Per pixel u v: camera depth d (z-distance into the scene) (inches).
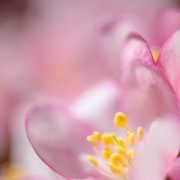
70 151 3.1
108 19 3.4
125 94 3.0
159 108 2.8
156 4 4.8
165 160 2.6
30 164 3.8
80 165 3.0
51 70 4.7
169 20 3.1
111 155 2.9
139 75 2.8
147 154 2.7
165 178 2.7
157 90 2.8
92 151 3.1
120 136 3.1
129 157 2.9
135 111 2.9
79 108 3.3
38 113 3.2
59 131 3.1
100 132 3.2
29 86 4.8
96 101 3.3
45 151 3.0
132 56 2.8
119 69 3.2
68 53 4.7
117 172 2.9
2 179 4.3
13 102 4.8
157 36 3.2
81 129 3.2
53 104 3.2
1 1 6.0
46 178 3.4
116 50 3.2
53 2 5.6
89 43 4.6
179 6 4.7
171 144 2.6
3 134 4.8
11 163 4.5
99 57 3.4
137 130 2.9
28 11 5.8
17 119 4.4
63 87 4.6
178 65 2.7
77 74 4.6
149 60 2.7
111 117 3.2
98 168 3.0
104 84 3.4
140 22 3.7
